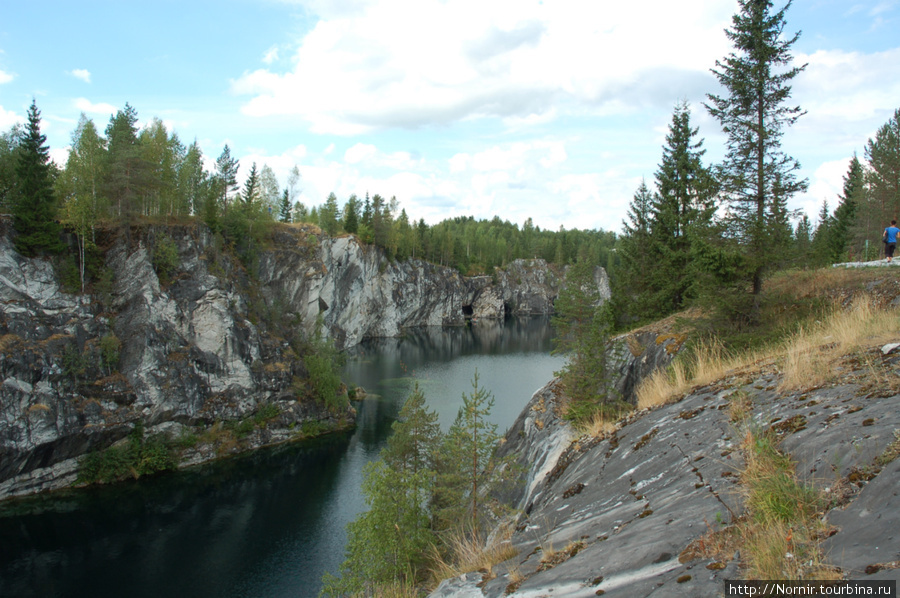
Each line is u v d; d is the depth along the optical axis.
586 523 6.41
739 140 15.96
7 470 36.41
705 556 4.10
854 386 6.19
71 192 48.69
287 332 63.84
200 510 36.41
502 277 173.88
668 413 9.03
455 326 148.00
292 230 82.38
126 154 46.28
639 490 6.62
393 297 124.31
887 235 20.20
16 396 36.81
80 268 44.50
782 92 15.06
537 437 17.38
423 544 18.66
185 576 28.88
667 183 28.14
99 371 42.16
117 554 30.88
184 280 49.72
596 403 15.61
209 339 49.25
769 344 13.05
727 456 5.96
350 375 74.62
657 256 28.45
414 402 30.75
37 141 43.12
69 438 38.81
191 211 64.12
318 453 46.94
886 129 42.91
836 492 4.12
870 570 2.96
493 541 8.88
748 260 15.03
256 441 48.47
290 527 34.19
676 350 17.11
